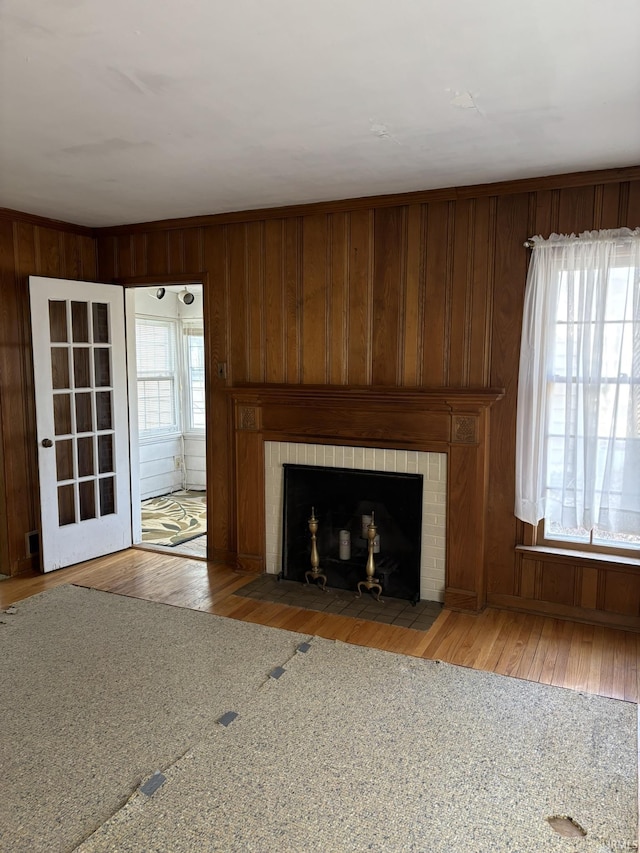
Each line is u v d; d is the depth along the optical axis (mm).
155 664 3027
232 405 4398
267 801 2076
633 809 2049
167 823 1979
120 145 2824
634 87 2186
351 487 4012
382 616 3605
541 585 3615
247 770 2232
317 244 3998
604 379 3297
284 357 4184
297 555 4195
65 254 4574
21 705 2668
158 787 2143
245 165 3125
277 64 2016
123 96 2277
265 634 3359
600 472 3369
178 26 1774
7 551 4293
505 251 3518
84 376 4602
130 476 4961
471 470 3602
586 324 3281
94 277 4809
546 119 2500
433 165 3135
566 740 2420
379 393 3729
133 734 2453
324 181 3434
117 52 1933
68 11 1684
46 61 1993
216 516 4582
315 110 2408
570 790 2135
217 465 4531
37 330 4188
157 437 6984
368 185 3520
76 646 3225
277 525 4262
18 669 2984
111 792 2129
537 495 3469
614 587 3439
